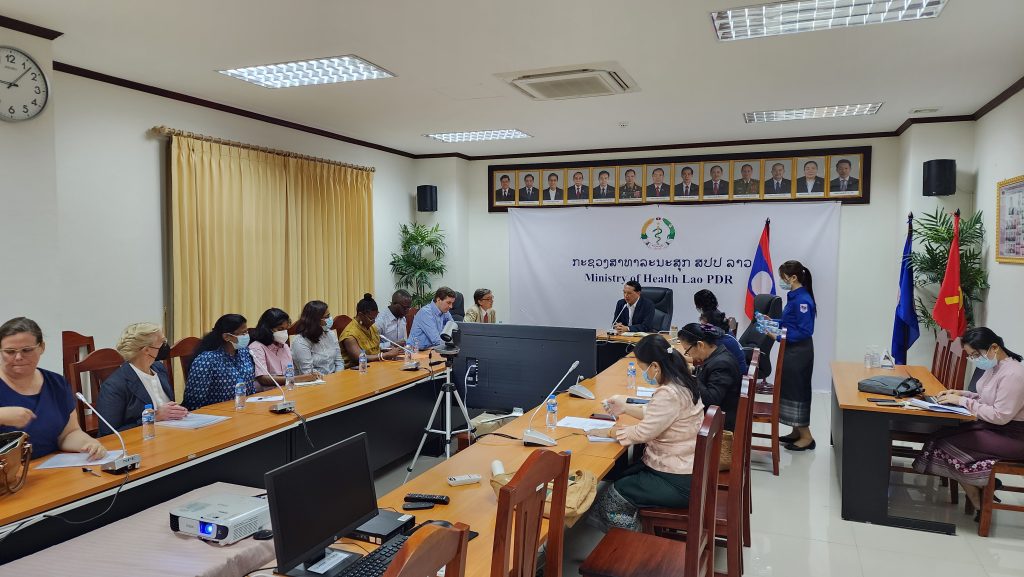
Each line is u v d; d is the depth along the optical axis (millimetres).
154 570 1917
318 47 3992
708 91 5086
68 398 2719
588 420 3227
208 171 5332
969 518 3812
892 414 3682
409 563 1021
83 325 4535
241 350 3861
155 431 2977
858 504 3773
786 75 4625
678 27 3646
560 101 5418
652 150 7789
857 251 7082
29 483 2307
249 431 3002
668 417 2730
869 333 7078
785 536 3578
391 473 4422
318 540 1731
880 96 5273
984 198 5660
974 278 5547
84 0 3256
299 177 6324
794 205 7250
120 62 4309
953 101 5461
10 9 3375
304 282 6426
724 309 7602
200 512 2139
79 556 2006
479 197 8578
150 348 3166
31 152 3641
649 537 2443
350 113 5875
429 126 6484
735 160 7453
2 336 2445
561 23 3576
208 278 5348
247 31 3709
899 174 6820
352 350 4973
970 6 3342
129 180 4824
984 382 3639
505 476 2227
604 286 8094
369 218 7352
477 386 3615
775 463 4559
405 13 3422
